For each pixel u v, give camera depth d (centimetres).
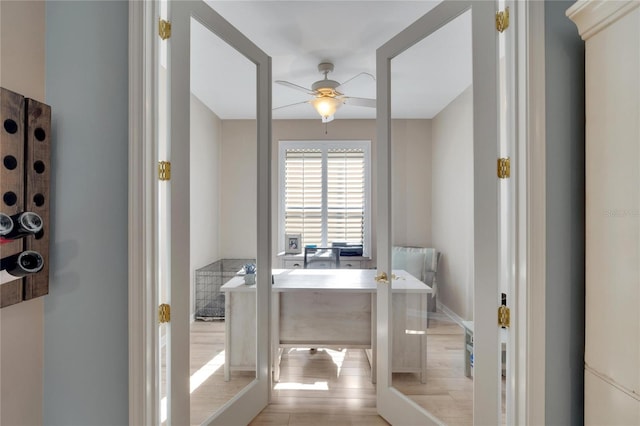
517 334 133
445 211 175
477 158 145
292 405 208
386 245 189
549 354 129
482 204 145
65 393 133
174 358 143
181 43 146
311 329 250
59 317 133
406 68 184
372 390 228
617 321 107
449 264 173
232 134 208
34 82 128
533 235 127
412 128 191
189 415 150
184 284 148
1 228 109
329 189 479
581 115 129
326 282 254
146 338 132
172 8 142
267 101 204
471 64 152
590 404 118
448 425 162
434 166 185
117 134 132
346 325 249
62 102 132
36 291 122
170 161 142
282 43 256
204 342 175
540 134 127
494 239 142
